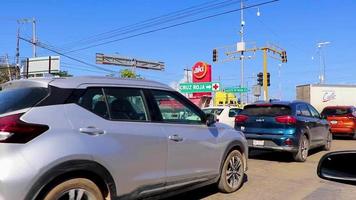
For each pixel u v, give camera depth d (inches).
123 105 221.1
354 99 1207.6
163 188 236.4
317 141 523.5
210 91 1502.2
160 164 233.1
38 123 183.0
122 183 209.6
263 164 446.3
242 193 309.0
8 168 170.9
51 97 194.4
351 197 299.6
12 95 198.5
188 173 255.0
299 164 448.5
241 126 482.0
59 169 181.6
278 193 311.1
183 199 290.0
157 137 231.3
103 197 203.3
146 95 237.6
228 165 303.3
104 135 203.3
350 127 750.5
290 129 453.7
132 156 214.8
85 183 193.3
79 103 201.8
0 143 174.2
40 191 177.2
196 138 262.4
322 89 1212.5
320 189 325.7
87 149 192.5
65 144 185.8
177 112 257.6
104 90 215.9
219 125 298.5
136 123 223.0
